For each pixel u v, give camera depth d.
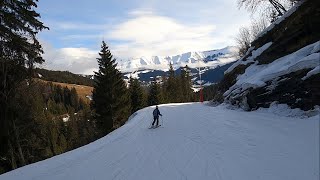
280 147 12.48
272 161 10.91
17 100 27.31
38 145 31.16
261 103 23.00
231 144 14.34
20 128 28.36
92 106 52.94
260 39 33.22
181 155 13.45
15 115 27.83
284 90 20.34
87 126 71.69
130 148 16.23
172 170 11.28
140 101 70.50
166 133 19.89
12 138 27.06
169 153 14.08
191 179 10.05
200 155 13.04
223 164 11.30
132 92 70.38
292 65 20.05
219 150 13.49
